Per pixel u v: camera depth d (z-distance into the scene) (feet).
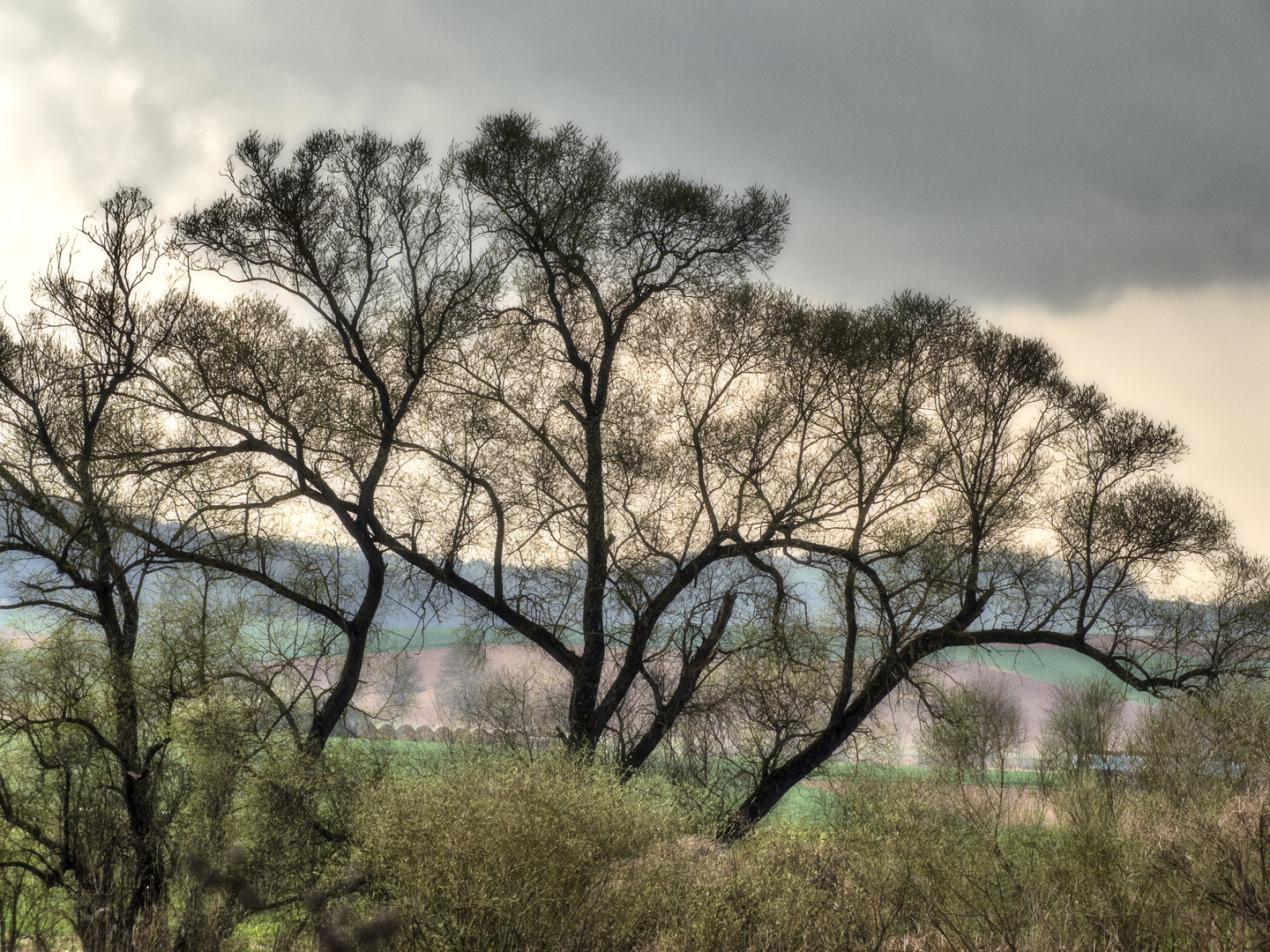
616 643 56.85
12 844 26.66
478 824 21.52
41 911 25.84
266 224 49.11
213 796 28.19
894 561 57.88
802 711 54.75
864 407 57.72
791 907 22.98
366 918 21.44
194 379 47.32
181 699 32.14
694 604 56.59
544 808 22.24
